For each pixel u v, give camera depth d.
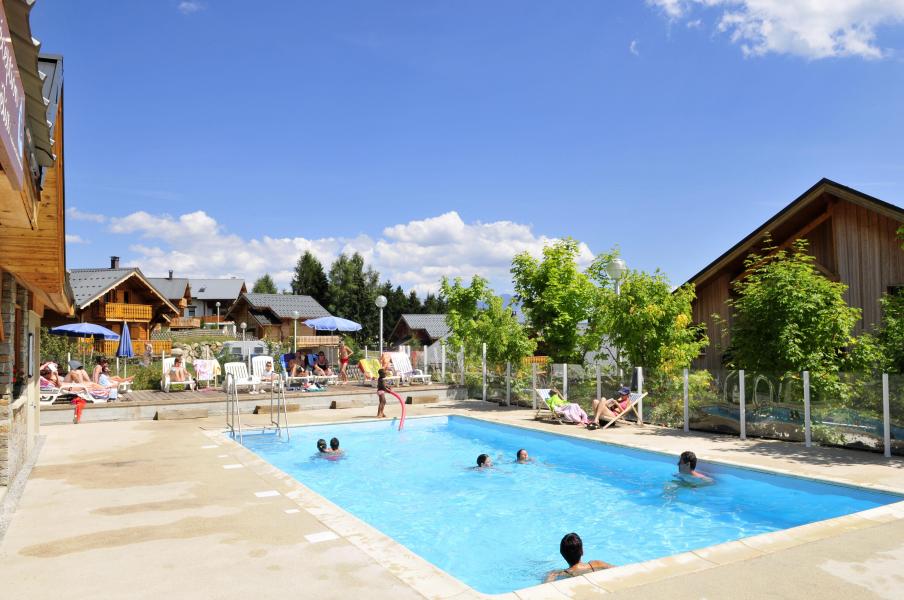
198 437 12.12
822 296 11.32
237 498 7.16
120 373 29.09
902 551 5.24
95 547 5.41
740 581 4.58
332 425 14.86
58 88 4.73
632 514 8.40
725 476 9.37
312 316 57.81
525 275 21.38
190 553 5.24
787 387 11.15
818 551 5.25
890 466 8.89
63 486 7.83
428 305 80.94
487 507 8.91
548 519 8.30
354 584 4.53
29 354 10.19
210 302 76.75
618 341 15.21
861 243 15.00
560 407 14.59
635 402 13.66
